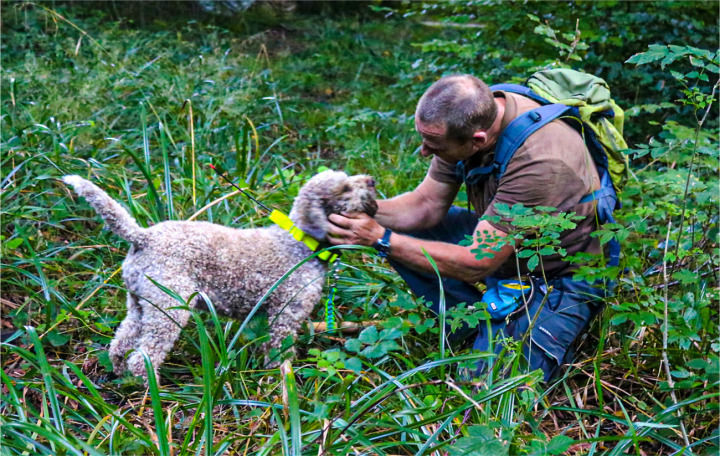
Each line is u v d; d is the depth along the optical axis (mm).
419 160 5449
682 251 3242
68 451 2328
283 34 9461
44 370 2566
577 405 3168
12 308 3676
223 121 5586
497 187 3252
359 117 5910
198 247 3002
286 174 4855
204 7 9164
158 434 2395
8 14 7617
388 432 2688
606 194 3236
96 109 5520
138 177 4730
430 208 3695
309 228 3066
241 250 3082
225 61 7215
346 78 8062
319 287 3197
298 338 3420
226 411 2945
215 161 4852
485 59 6391
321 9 10422
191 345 3398
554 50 5938
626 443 2643
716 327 3338
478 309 3217
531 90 3428
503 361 2971
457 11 6543
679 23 5797
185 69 6492
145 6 8859
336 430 2516
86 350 3432
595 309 3385
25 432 2578
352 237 3100
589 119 3270
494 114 3133
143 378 2912
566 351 3244
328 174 3092
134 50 6719
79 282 3680
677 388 2824
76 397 2729
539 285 3320
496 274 3451
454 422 2756
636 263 3223
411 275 3402
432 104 3094
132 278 2961
